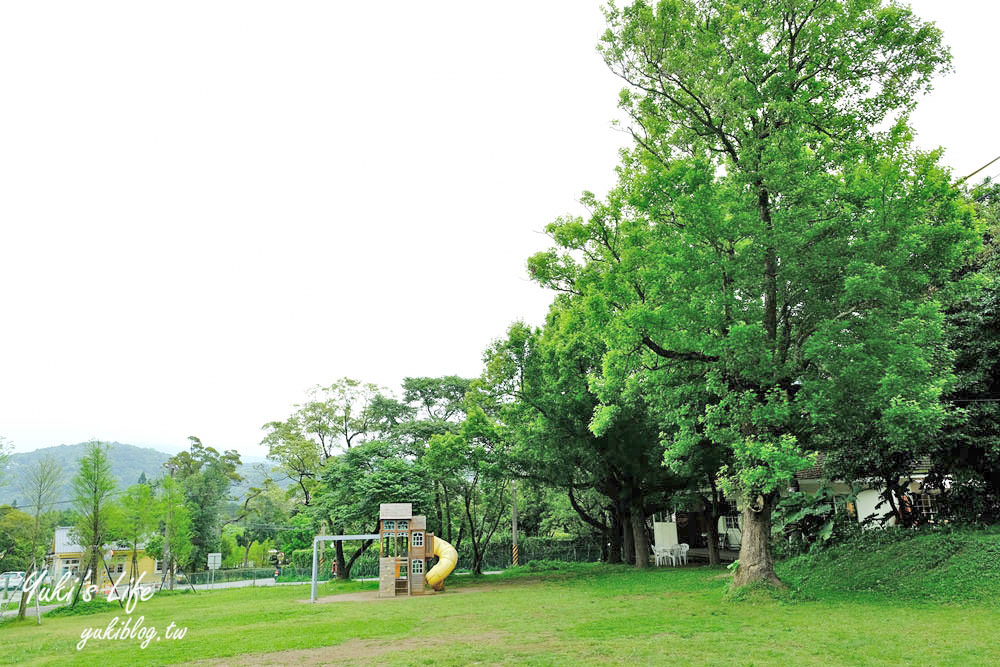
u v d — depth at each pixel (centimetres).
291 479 4162
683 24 1449
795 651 818
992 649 784
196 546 5100
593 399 2261
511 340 2478
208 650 1050
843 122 1323
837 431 1400
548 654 869
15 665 1009
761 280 1330
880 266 1175
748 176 1319
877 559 1491
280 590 2842
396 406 3972
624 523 2889
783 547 1953
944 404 1370
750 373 1284
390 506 2372
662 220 1435
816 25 1359
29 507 2270
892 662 741
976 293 1322
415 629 1206
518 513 4391
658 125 1532
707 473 2331
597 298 1347
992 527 1445
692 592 1578
